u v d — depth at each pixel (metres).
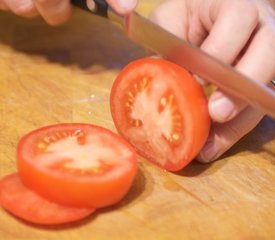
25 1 0.33
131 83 0.27
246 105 0.27
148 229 0.24
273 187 0.27
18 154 0.24
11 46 0.38
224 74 0.25
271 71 0.26
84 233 0.23
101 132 0.26
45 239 0.23
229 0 0.27
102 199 0.23
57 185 0.23
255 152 0.29
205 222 0.24
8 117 0.30
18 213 0.23
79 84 0.34
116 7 0.28
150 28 0.27
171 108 0.26
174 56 0.27
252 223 0.25
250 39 0.27
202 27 0.31
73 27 0.41
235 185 0.27
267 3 0.30
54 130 0.26
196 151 0.26
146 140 0.27
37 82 0.34
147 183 0.26
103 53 0.38
